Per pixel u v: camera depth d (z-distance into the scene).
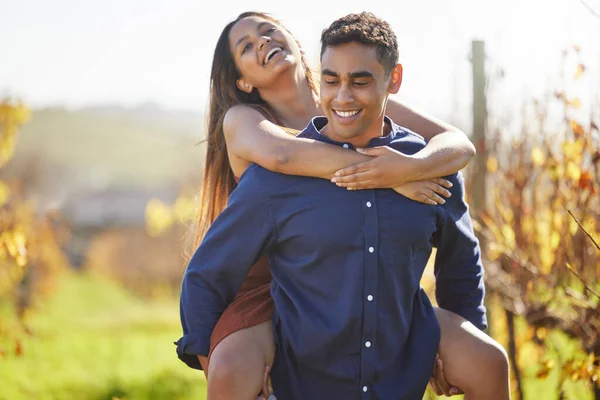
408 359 3.30
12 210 10.09
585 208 4.50
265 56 4.14
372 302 3.16
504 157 5.39
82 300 28.20
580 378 4.51
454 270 3.56
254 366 3.19
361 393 3.22
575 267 4.87
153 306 28.20
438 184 3.32
